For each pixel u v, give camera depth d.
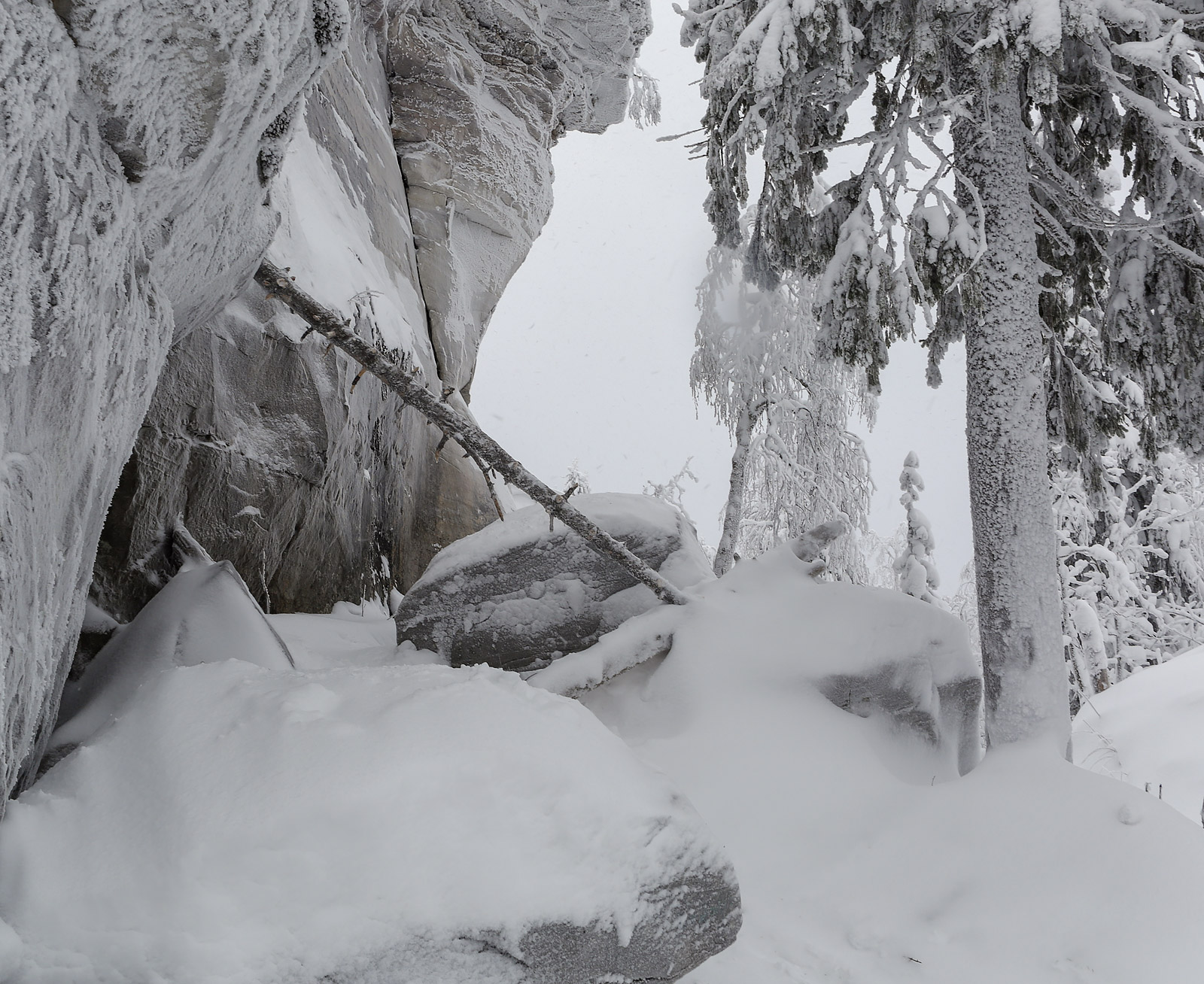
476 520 12.52
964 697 5.92
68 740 2.95
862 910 3.81
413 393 5.02
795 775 4.71
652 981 2.35
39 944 1.90
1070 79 6.49
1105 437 7.02
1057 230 6.42
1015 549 5.20
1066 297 7.39
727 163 5.74
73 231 2.02
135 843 2.18
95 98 2.15
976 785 4.42
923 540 13.70
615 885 2.30
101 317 2.24
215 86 2.52
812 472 12.62
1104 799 3.95
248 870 2.07
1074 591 14.23
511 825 2.30
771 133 5.79
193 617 3.80
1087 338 7.62
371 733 2.52
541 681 5.45
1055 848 3.82
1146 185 6.20
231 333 6.33
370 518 9.11
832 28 5.34
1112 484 15.36
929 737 5.63
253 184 3.50
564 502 5.52
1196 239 6.04
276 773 2.34
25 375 1.89
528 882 2.20
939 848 4.09
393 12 13.64
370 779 2.29
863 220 5.84
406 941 2.05
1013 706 5.04
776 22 5.37
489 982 2.09
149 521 5.40
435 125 13.62
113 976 1.86
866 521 13.15
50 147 1.93
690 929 2.46
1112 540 15.30
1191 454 6.34
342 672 3.14
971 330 5.60
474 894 2.14
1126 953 3.23
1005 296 5.47
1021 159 5.70
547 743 2.59
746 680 5.32
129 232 2.38
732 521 11.73
